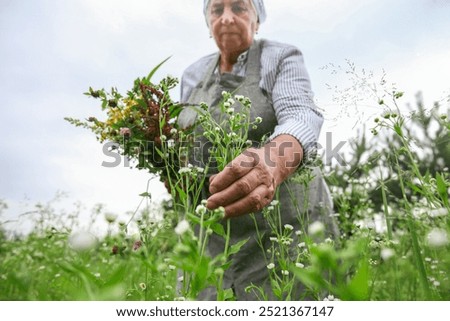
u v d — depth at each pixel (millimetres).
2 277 2053
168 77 1776
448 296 1735
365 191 2520
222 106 1504
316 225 841
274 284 1393
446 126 1461
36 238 3588
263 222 2107
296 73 2133
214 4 2373
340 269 593
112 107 1740
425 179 1454
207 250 2221
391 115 1437
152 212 1754
